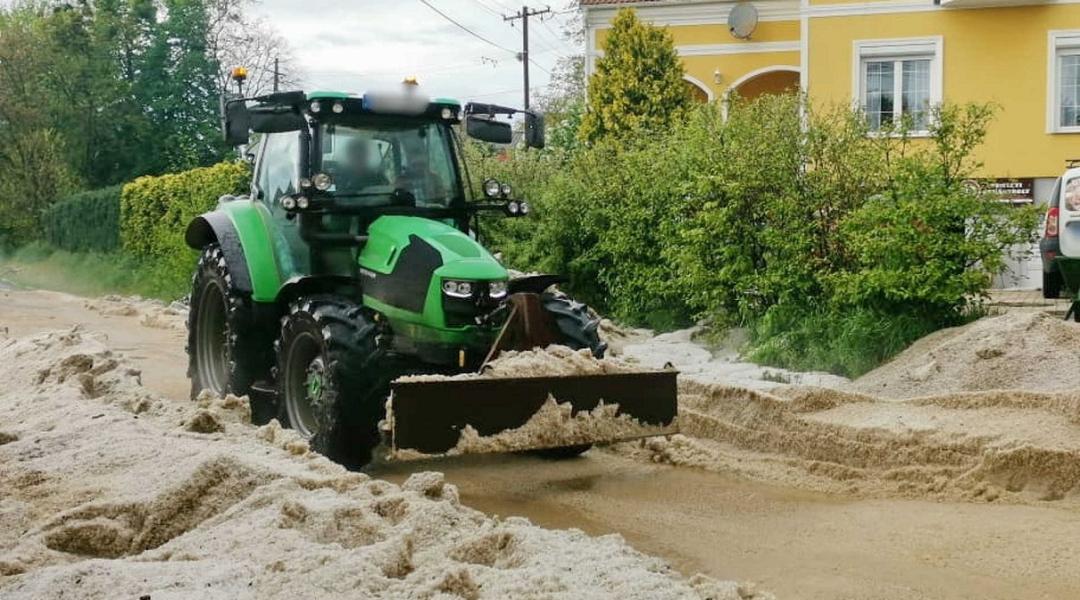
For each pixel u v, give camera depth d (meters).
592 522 6.27
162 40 49.34
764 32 25.28
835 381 9.94
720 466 7.50
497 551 4.79
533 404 6.65
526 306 7.25
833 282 11.07
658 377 7.02
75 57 47.91
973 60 21.91
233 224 8.99
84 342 10.42
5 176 43.28
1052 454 6.64
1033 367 8.85
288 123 8.06
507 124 8.83
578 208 15.50
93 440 6.91
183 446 6.47
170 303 21.73
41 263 36.69
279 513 5.12
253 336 8.73
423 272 7.52
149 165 48.78
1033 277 17.70
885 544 5.73
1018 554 5.50
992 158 21.94
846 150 11.79
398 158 8.44
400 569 4.50
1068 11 21.44
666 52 22.83
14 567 4.77
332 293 8.12
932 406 7.91
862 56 22.47
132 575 4.40
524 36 46.72
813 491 6.91
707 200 12.62
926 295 10.42
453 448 6.45
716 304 12.43
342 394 7.14
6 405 8.50
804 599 4.91
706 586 4.44
